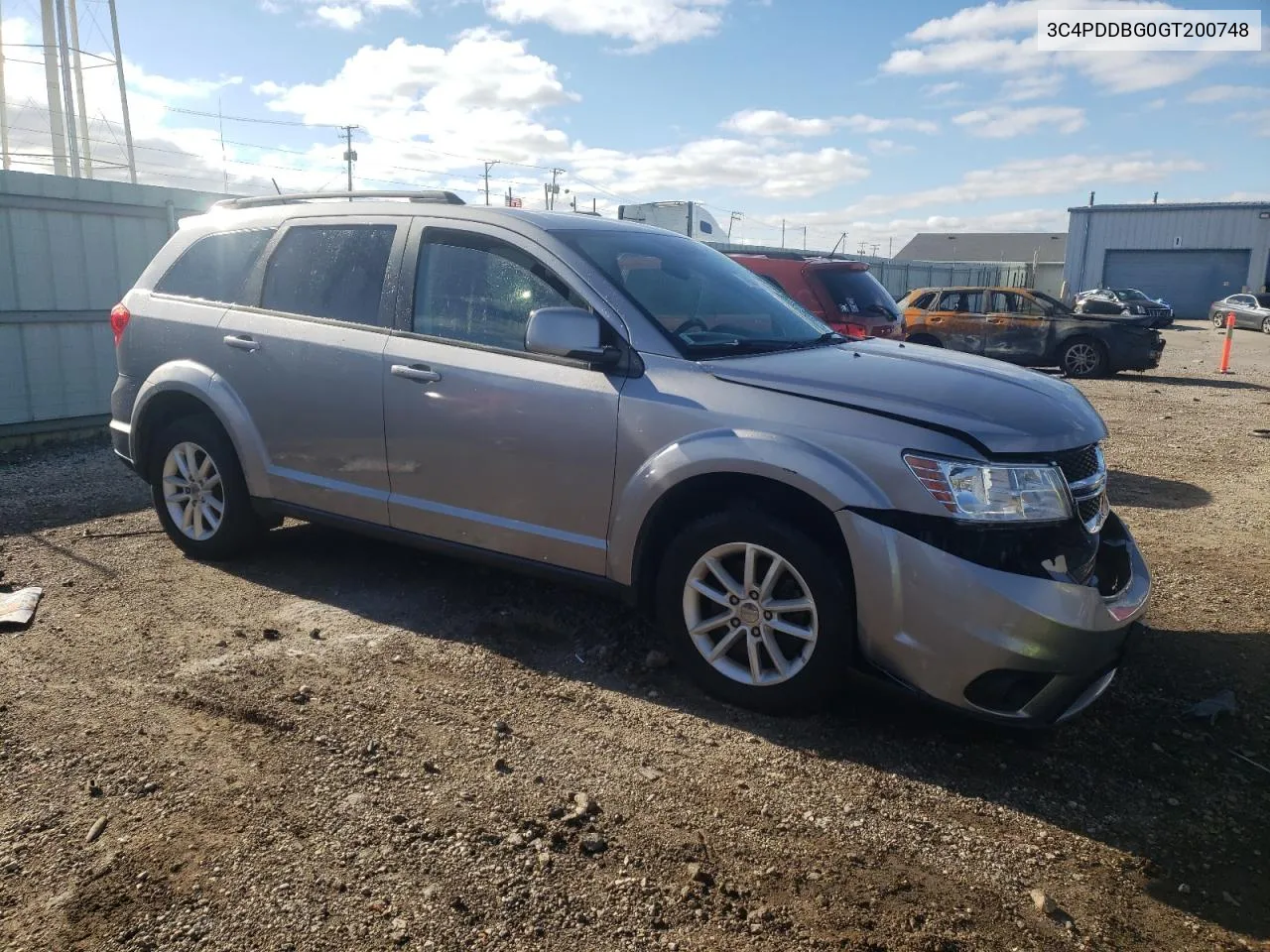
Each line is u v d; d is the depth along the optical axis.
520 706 3.56
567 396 3.79
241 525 4.94
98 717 3.41
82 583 4.78
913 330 17.95
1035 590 3.06
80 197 8.84
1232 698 3.74
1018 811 3.00
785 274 8.97
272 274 4.84
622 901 2.51
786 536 3.33
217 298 5.02
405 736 3.31
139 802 2.89
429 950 2.32
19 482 7.14
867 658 3.30
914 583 3.14
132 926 2.37
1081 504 3.39
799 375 3.54
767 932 2.41
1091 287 52.78
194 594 4.63
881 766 3.23
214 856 2.65
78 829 2.76
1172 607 4.80
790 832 2.84
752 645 3.51
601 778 3.09
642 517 3.63
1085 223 52.28
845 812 2.96
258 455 4.73
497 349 4.04
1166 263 50.91
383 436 4.30
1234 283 49.47
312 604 4.52
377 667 3.85
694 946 2.36
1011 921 2.49
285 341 4.61
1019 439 3.21
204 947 2.31
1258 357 22.66
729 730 3.44
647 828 2.83
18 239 8.45
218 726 3.36
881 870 2.69
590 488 3.77
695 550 3.56
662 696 3.68
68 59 18.23
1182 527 6.38
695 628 3.63
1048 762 3.30
